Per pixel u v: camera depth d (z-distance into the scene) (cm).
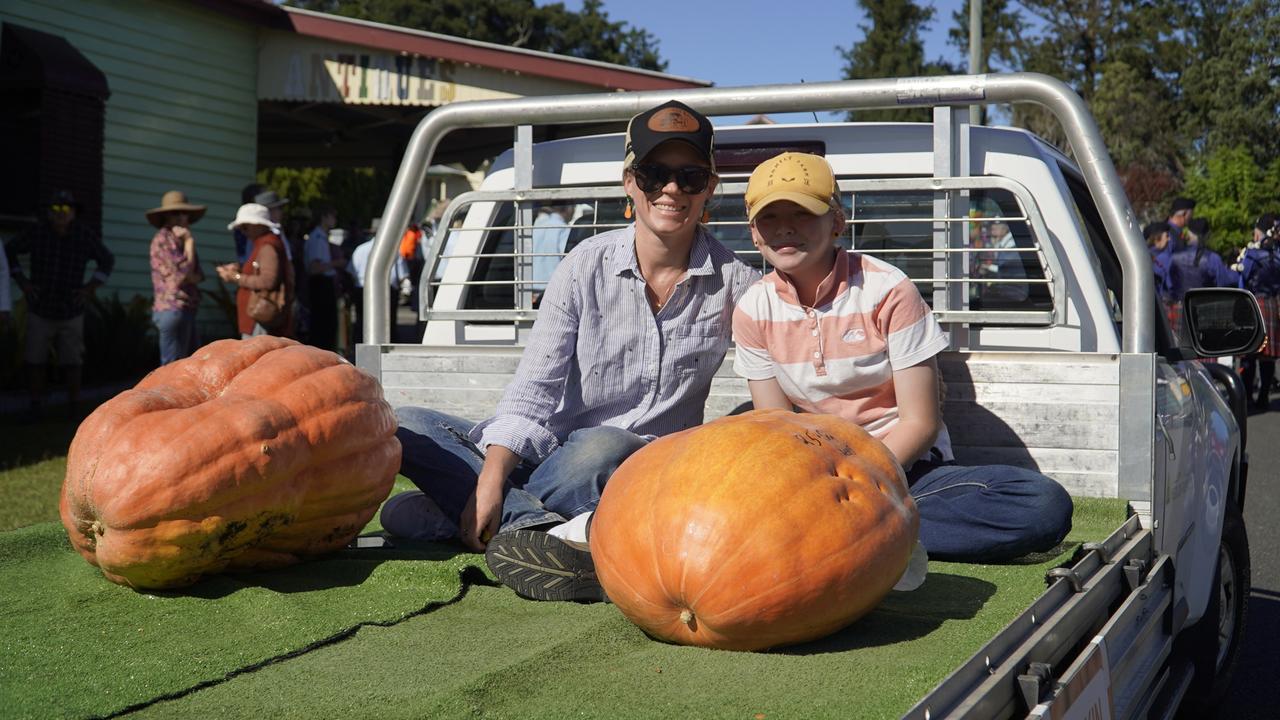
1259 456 1097
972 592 267
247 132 1619
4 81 1319
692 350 345
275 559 281
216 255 1598
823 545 217
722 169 428
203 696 195
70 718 182
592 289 339
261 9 1549
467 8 5556
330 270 1498
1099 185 330
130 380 1386
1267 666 526
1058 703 185
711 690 194
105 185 1439
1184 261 1391
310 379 281
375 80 1573
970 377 331
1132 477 319
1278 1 5734
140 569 252
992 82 341
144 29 1467
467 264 447
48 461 859
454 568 277
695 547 217
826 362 317
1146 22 5831
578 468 312
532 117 388
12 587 273
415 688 197
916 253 407
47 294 1079
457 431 351
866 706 182
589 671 206
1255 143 5766
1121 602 268
